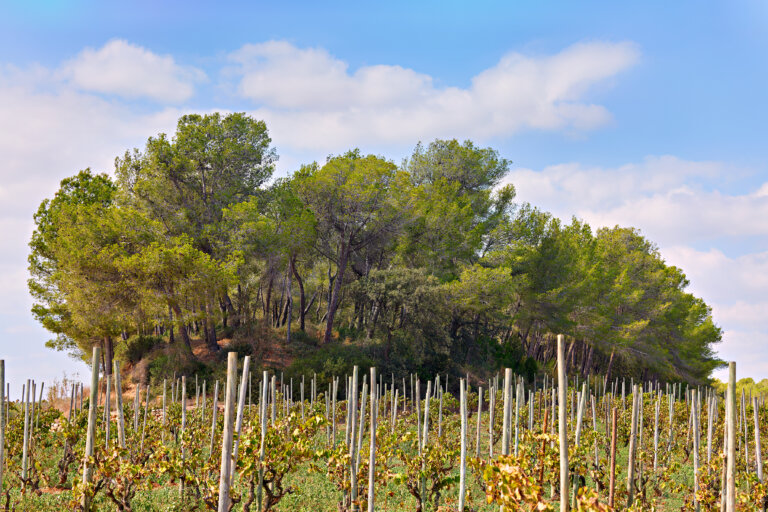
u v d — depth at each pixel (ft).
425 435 40.29
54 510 38.22
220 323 141.79
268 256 123.03
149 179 121.29
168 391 105.09
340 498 42.98
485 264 143.74
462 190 159.74
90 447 28.68
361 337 130.41
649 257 178.91
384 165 126.11
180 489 40.52
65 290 104.73
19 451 50.19
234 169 129.49
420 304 123.85
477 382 132.67
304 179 130.62
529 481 23.27
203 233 119.55
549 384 126.93
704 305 186.80
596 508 20.68
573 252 152.56
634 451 32.22
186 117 127.54
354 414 35.09
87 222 108.58
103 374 112.98
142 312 106.83
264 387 33.81
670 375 177.37
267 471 33.53
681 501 46.55
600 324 149.18
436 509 39.58
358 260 142.10
